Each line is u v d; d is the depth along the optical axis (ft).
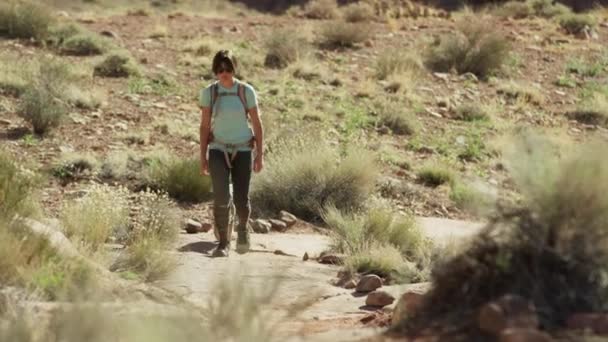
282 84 93.20
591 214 20.07
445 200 65.41
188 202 59.16
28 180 38.52
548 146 21.79
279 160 61.11
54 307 24.35
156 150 68.08
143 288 30.35
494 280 20.10
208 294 31.86
